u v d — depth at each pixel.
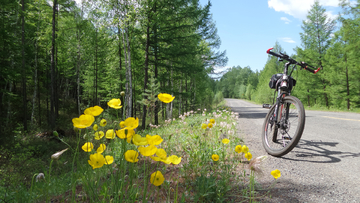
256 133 5.18
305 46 30.12
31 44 16.92
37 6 16.98
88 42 21.64
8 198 1.63
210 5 15.91
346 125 6.38
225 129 3.78
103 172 1.36
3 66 12.43
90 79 27.42
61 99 30.00
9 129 15.89
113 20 14.26
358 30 19.92
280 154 2.85
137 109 21.09
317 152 3.22
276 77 3.57
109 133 1.08
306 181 2.06
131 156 0.99
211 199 1.62
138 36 15.80
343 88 24.52
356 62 22.16
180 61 17.12
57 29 19.02
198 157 2.38
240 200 1.62
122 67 19.64
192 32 17.44
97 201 1.11
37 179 1.01
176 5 14.29
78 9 19.59
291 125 2.93
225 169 2.05
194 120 7.23
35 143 9.36
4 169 4.66
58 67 24.62
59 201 1.52
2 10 12.91
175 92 16.50
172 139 3.58
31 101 24.70
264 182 2.01
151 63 16.41
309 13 28.80
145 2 13.79
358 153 3.16
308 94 30.81
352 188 1.90
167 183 1.49
